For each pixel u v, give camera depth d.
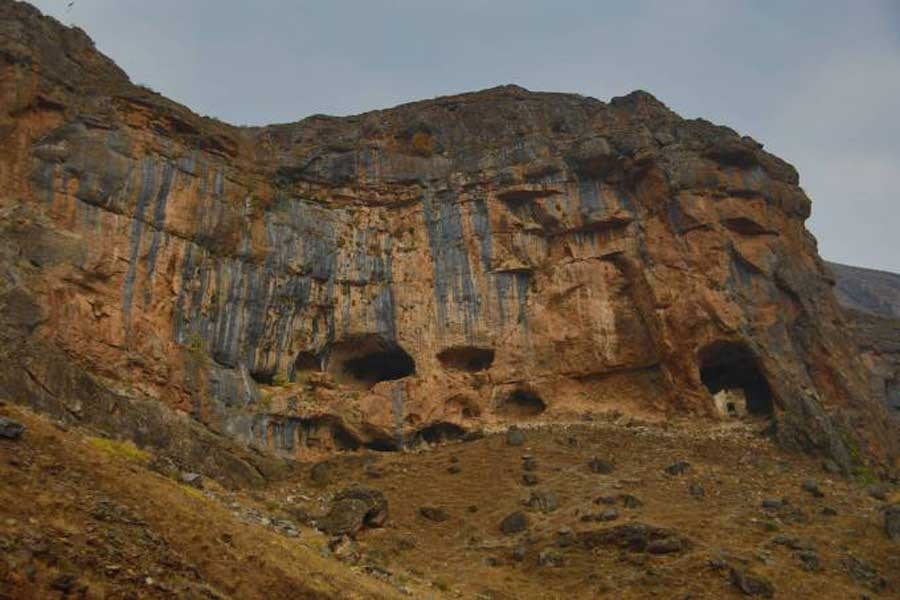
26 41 46.28
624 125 60.75
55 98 45.53
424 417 50.62
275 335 50.19
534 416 52.28
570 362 53.06
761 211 56.06
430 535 35.81
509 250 56.22
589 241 56.00
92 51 52.50
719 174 55.94
